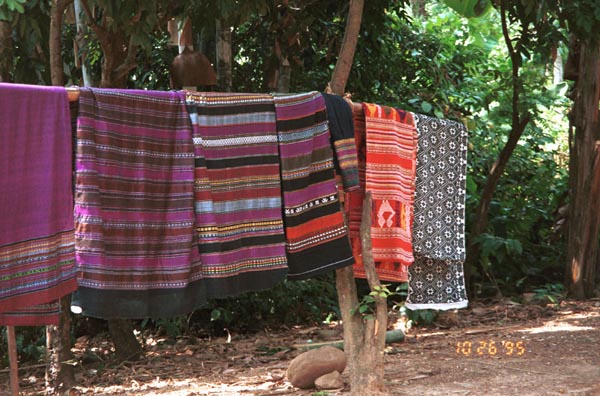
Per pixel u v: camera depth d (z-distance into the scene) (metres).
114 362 7.65
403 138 5.19
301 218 4.65
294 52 8.64
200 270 4.35
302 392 5.82
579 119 10.32
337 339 8.52
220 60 8.98
